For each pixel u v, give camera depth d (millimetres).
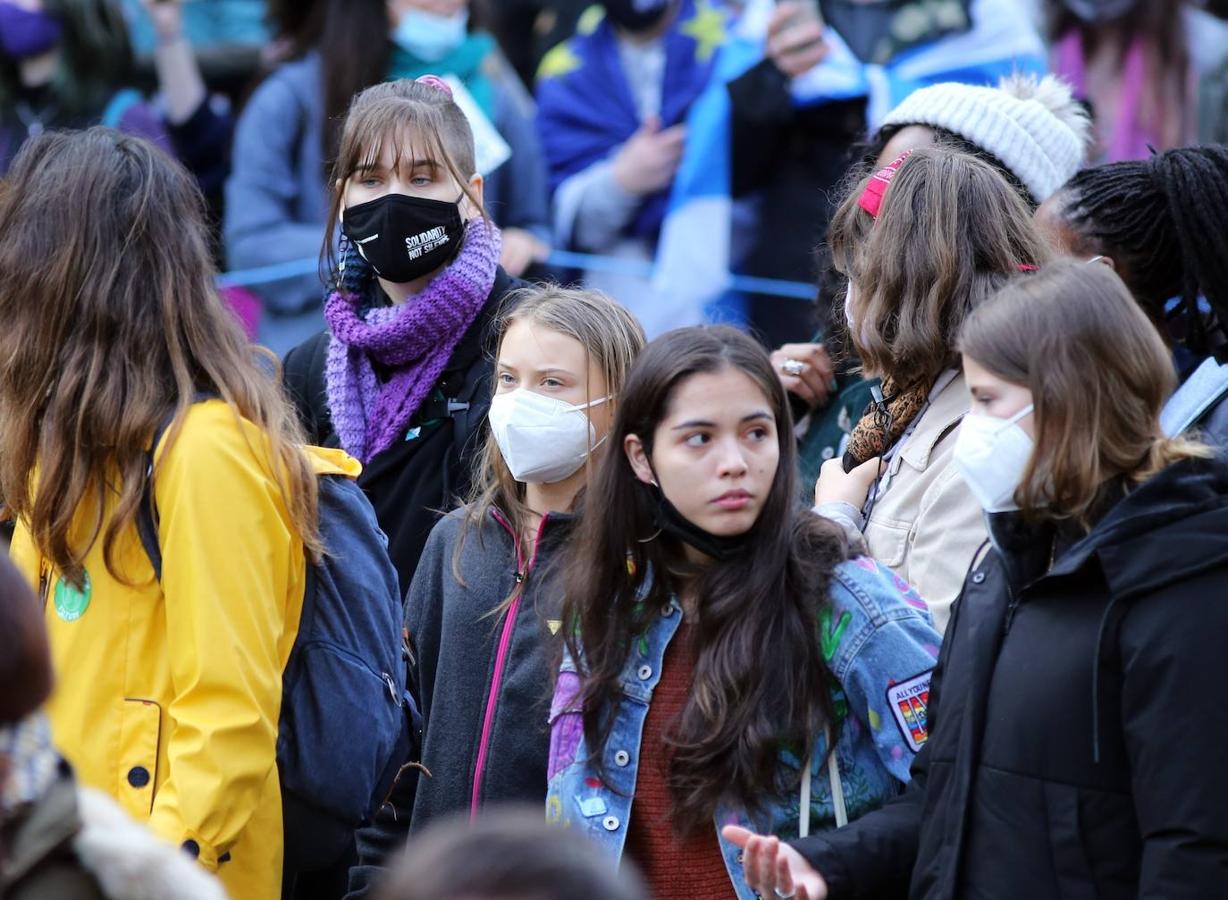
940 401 11328
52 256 9945
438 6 20484
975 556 9375
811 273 20422
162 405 9922
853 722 9859
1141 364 8492
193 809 9336
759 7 21391
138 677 9828
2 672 6410
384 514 13469
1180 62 21719
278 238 20750
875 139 14695
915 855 9258
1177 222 10828
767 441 9805
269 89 20922
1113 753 8250
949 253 11195
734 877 9578
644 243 21469
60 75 22156
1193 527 8164
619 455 10070
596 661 9969
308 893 11750
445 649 11375
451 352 13602
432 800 11109
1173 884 7879
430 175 13469
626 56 21656
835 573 9867
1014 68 15031
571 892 5207
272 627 9953
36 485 10000
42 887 6484
